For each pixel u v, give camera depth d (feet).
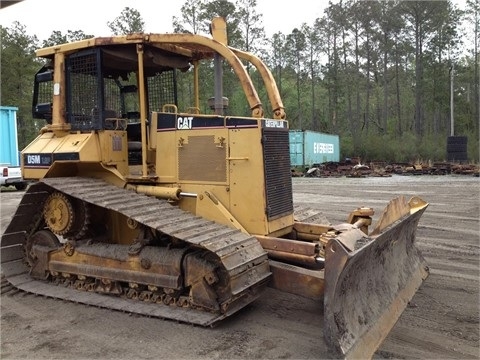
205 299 15.31
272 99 18.11
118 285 17.88
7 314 16.94
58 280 19.83
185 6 108.37
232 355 13.12
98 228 19.81
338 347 11.92
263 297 17.83
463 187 54.19
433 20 133.39
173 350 13.53
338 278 12.19
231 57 16.98
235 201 17.03
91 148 18.53
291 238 18.39
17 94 116.88
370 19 145.18
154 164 19.29
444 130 144.66
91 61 19.08
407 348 13.37
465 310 16.16
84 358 13.23
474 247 25.14
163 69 21.13
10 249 20.84
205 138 17.62
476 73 135.95
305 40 151.74
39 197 20.21
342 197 47.78
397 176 75.20
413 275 18.22
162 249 16.81
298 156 85.56
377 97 156.97
